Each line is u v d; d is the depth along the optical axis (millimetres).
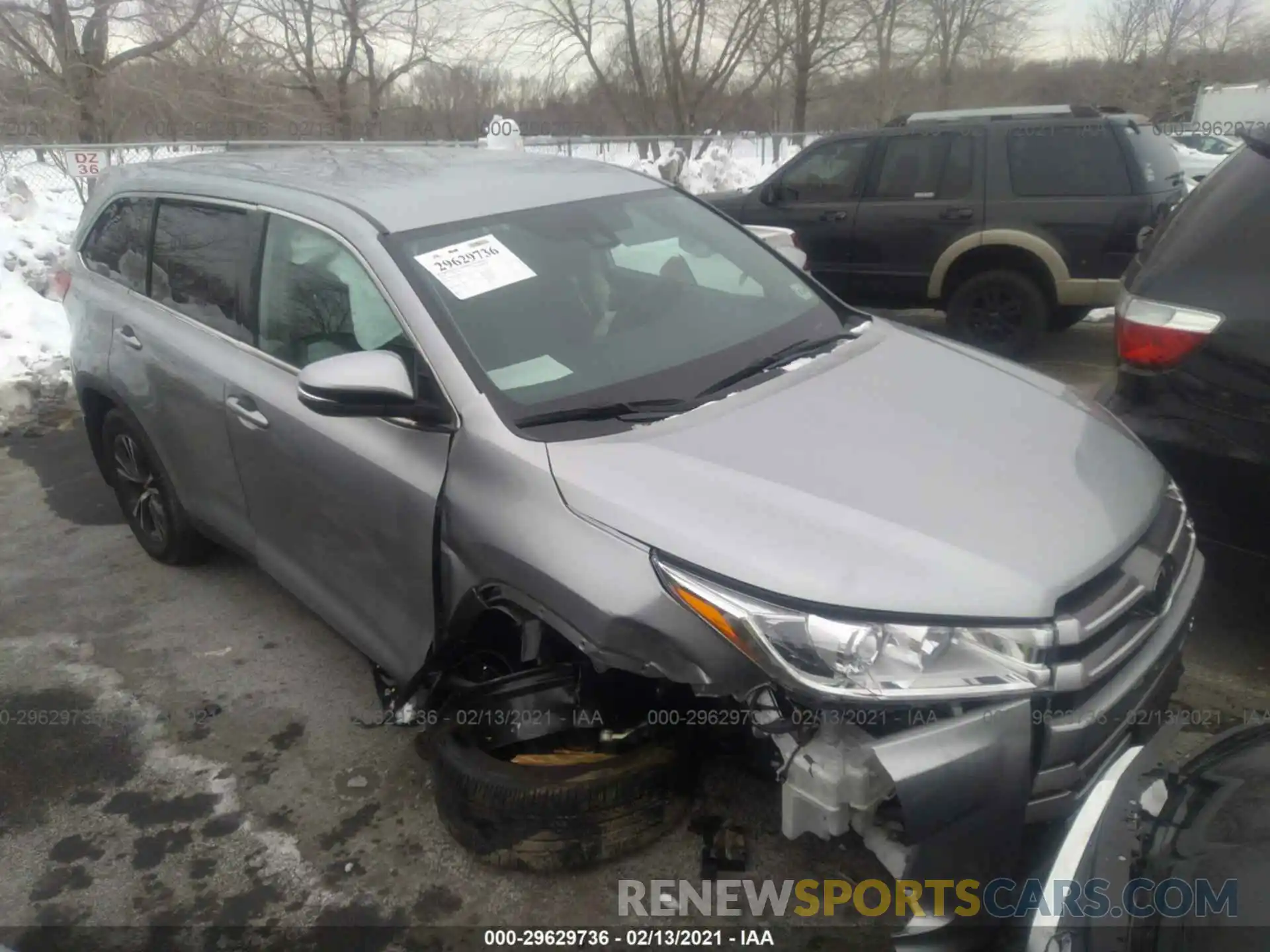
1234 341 3281
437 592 2920
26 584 4797
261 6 18781
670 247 3650
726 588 2314
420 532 2916
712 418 2848
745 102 26547
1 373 7523
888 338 3539
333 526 3311
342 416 2809
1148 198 7000
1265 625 3805
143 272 4367
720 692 2332
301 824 3191
